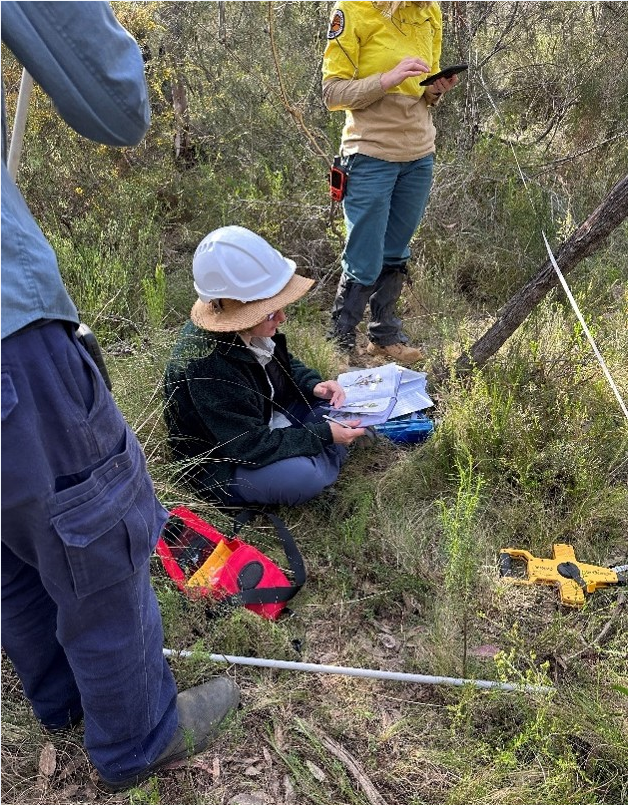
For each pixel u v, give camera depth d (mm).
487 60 5254
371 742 1868
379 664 2129
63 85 1146
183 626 2117
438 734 1898
